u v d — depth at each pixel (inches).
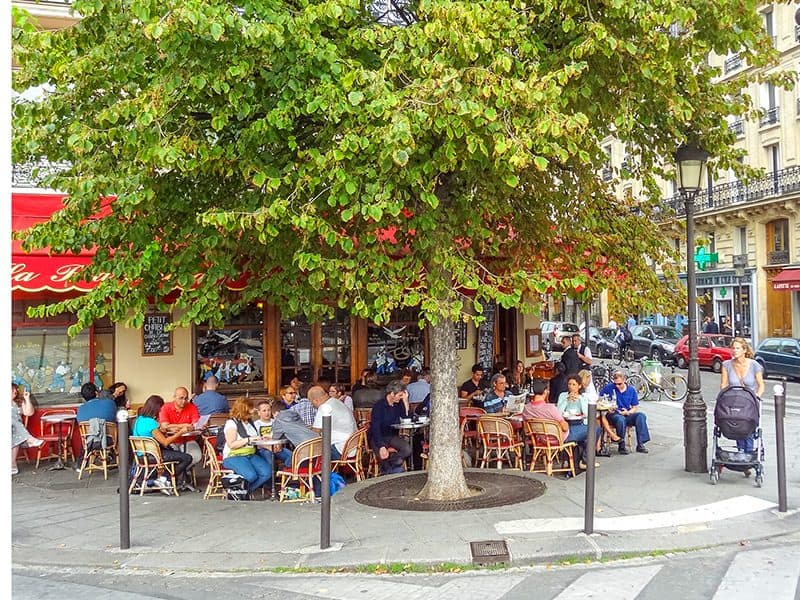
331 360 553.3
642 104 335.0
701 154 365.4
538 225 344.2
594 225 346.9
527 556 241.3
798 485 334.0
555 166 345.1
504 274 301.0
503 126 245.3
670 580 220.5
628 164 428.8
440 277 284.7
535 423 372.2
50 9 476.4
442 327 329.1
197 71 248.4
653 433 520.4
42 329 478.0
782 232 1221.7
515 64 267.1
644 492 323.9
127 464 274.7
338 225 292.0
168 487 373.4
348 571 241.4
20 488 387.5
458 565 239.6
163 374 502.6
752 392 331.6
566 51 278.2
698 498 312.7
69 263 407.5
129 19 255.9
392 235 343.6
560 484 341.1
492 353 619.5
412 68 263.4
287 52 252.4
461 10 241.8
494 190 304.2
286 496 350.9
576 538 256.5
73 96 275.4
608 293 361.7
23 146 276.4
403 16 340.5
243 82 258.4
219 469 364.8
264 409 386.3
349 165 259.1
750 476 354.9
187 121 267.4
